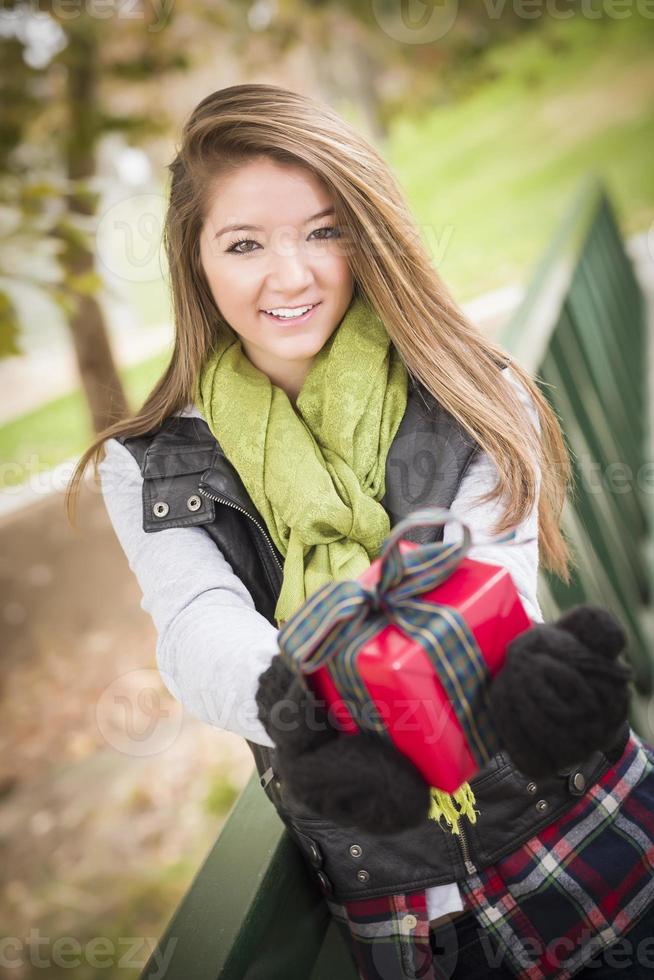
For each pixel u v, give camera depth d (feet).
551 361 9.74
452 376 4.78
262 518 4.93
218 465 4.91
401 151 41.50
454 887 4.42
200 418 5.15
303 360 5.17
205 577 4.55
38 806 15.81
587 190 18.88
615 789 4.58
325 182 4.66
